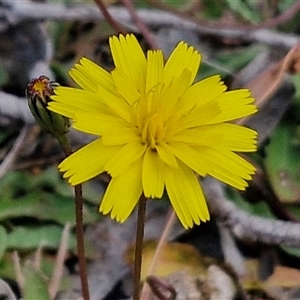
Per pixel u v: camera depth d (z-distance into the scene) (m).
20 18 0.16
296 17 0.18
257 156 0.15
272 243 0.14
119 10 0.17
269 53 0.17
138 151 0.10
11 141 0.15
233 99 0.10
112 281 0.13
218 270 0.13
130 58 0.11
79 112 0.10
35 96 0.10
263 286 0.13
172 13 0.17
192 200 0.10
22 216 0.14
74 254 0.14
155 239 0.14
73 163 0.10
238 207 0.14
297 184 0.14
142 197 0.10
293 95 0.16
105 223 0.14
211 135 0.10
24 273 0.12
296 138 0.15
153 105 0.10
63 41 0.17
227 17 0.18
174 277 0.13
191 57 0.11
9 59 0.16
